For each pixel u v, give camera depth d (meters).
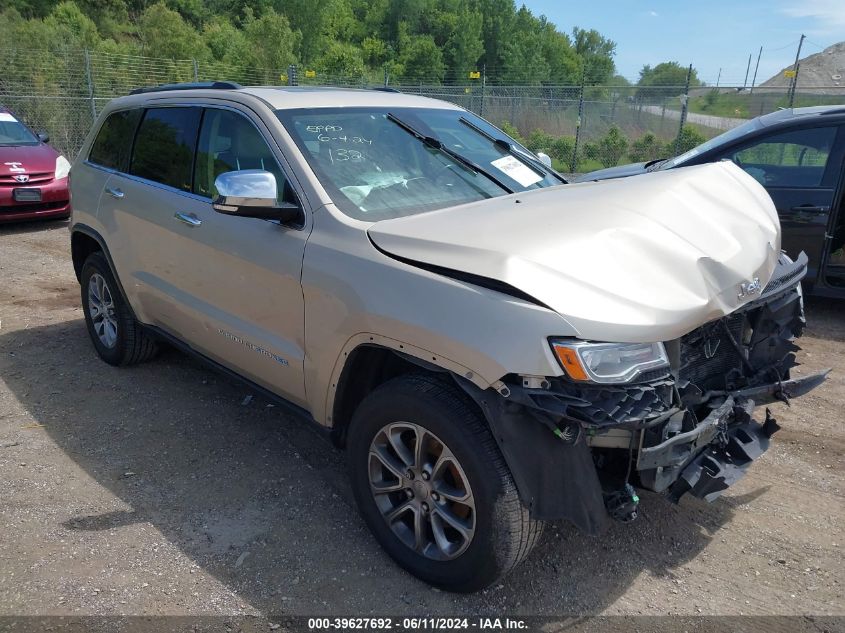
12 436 3.98
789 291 3.32
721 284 2.66
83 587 2.77
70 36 28.83
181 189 3.93
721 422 2.79
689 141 17.09
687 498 3.47
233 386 4.68
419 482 2.74
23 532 3.11
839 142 5.89
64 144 17.00
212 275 3.61
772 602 2.78
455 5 78.31
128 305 4.54
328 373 3.00
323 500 3.40
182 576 2.85
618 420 2.27
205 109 3.89
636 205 2.96
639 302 2.40
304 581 2.84
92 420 4.18
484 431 2.47
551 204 3.03
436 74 61.38
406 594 2.78
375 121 3.68
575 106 19.83
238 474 3.62
